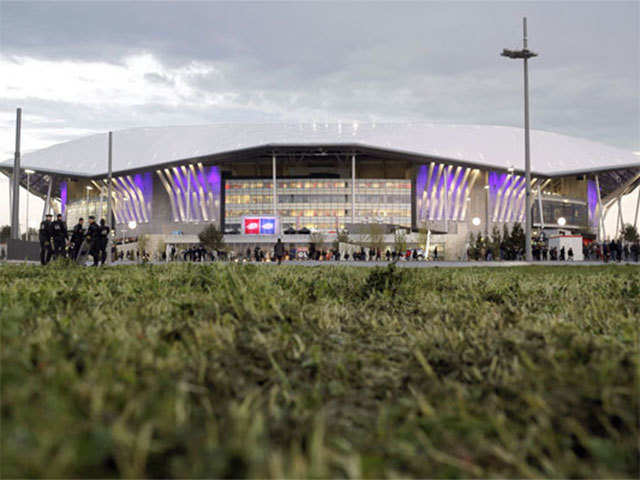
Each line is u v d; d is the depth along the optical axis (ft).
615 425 6.89
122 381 7.18
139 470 4.98
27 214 409.28
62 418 5.41
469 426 6.73
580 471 5.83
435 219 395.75
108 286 23.36
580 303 20.92
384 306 20.71
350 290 24.82
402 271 25.57
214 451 5.11
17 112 104.99
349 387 9.62
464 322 15.58
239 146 381.81
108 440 5.11
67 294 18.34
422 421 7.00
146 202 403.13
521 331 12.78
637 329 13.38
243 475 5.01
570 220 428.15
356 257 229.86
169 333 11.23
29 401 5.98
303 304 18.67
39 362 7.62
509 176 390.83
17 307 14.01
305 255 270.46
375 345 13.30
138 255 281.13
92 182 409.08
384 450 6.23
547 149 412.98
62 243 71.41
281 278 26.81
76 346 8.59
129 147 412.36
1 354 7.59
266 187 398.42
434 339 12.72
